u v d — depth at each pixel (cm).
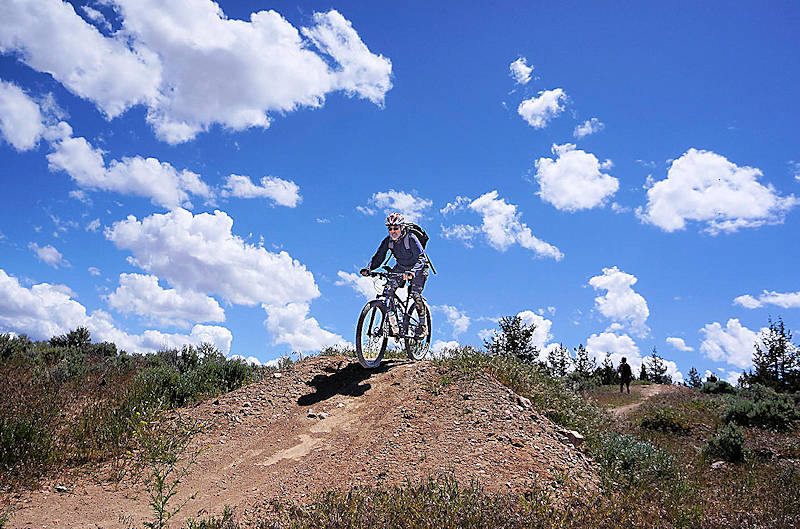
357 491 540
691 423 1561
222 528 483
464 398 820
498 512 472
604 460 728
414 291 977
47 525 503
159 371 1029
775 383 3428
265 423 809
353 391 898
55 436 740
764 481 849
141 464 664
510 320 2472
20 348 1323
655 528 509
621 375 2717
